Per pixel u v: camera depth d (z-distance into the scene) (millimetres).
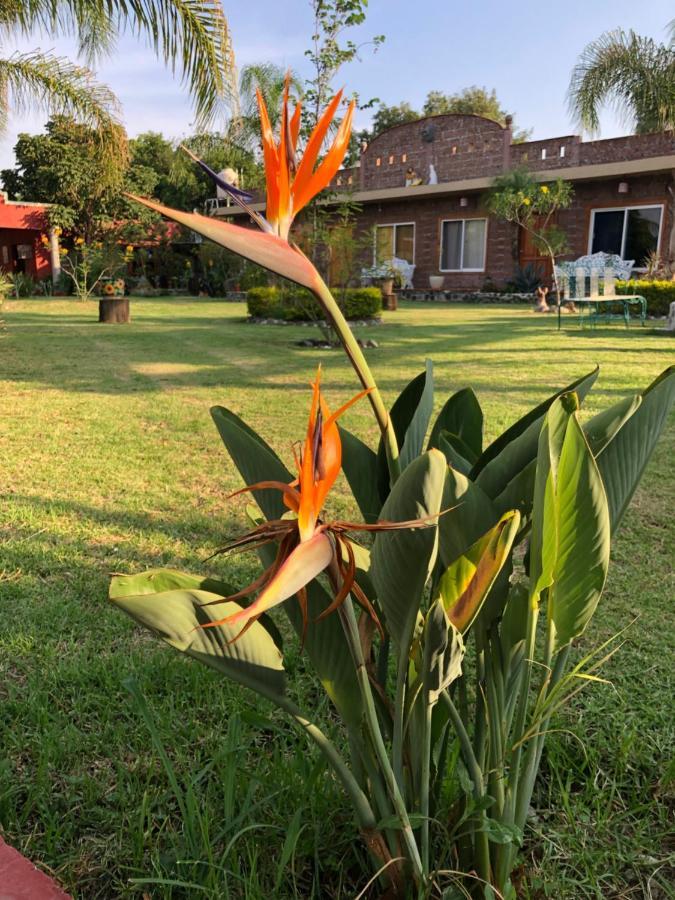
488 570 994
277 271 890
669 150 17047
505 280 19734
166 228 24938
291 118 937
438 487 927
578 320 13500
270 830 1542
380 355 9000
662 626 2508
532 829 1593
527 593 1259
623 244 17375
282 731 1797
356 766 1346
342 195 11578
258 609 783
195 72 6898
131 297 22812
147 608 1047
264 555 1230
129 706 2025
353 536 3357
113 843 1574
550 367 7754
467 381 6980
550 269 18953
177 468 4344
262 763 1728
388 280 17062
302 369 8008
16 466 4355
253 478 1199
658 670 2246
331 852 1506
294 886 1368
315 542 858
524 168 18031
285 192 902
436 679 1010
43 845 1568
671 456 4473
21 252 24906
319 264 11797
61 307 17688
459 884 1251
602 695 2109
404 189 20266
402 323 13406
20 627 2467
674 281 14109
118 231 24016
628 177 16953
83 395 6547
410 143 22016
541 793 1748
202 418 5625
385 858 1244
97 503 3732
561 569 1063
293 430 5234
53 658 2279
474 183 18578
